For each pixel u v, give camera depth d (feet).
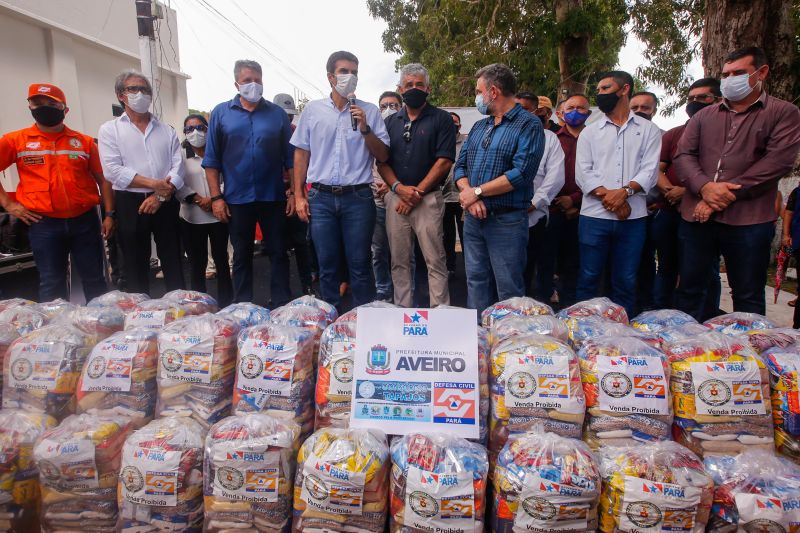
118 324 8.32
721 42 18.93
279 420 6.00
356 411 6.20
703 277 10.53
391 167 12.23
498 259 10.50
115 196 12.92
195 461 5.70
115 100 35.12
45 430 6.21
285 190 13.80
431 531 5.15
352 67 10.94
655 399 5.89
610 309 8.88
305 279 16.87
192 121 14.66
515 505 5.15
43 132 12.05
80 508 5.74
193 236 14.51
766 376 6.04
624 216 10.94
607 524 5.19
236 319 7.89
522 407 5.98
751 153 9.50
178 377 6.48
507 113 10.27
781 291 20.34
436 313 6.48
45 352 6.79
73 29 30.37
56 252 12.40
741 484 5.17
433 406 6.13
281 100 19.48
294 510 5.52
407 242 12.39
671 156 13.09
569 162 14.17
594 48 39.34
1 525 5.74
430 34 44.21
